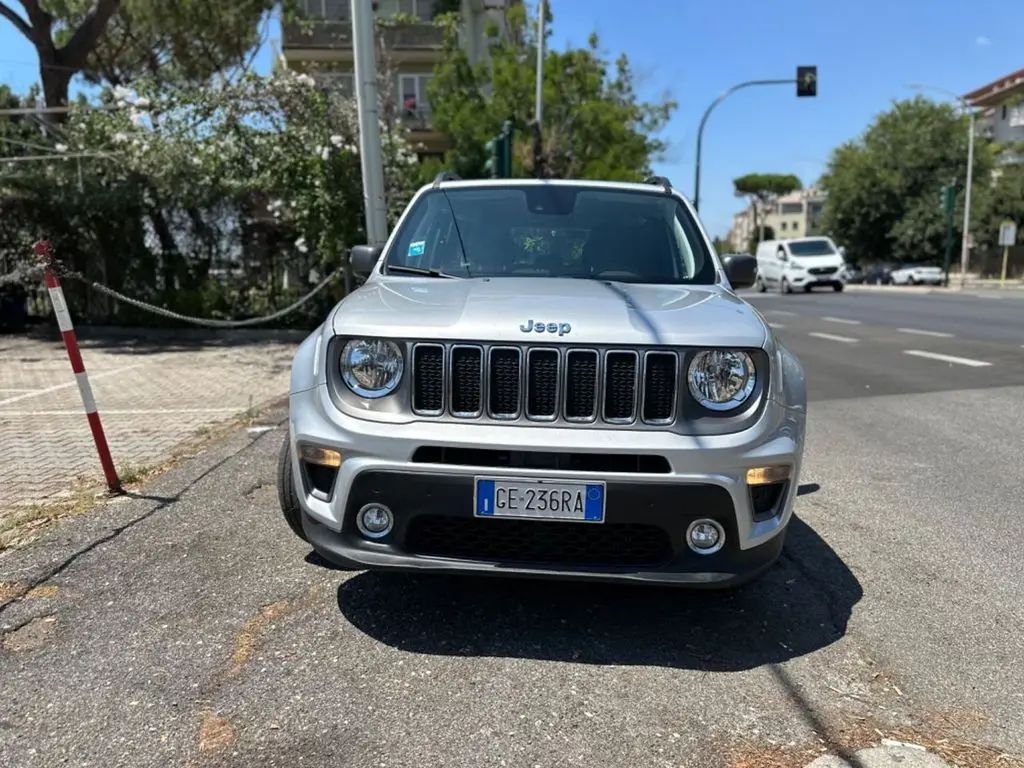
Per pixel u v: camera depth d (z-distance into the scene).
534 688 3.13
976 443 7.00
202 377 10.42
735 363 3.26
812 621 3.74
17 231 15.17
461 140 28.47
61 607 3.71
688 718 2.96
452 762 2.68
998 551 4.59
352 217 13.99
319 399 3.42
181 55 20.42
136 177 14.56
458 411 3.26
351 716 2.93
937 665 3.36
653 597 3.95
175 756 2.69
